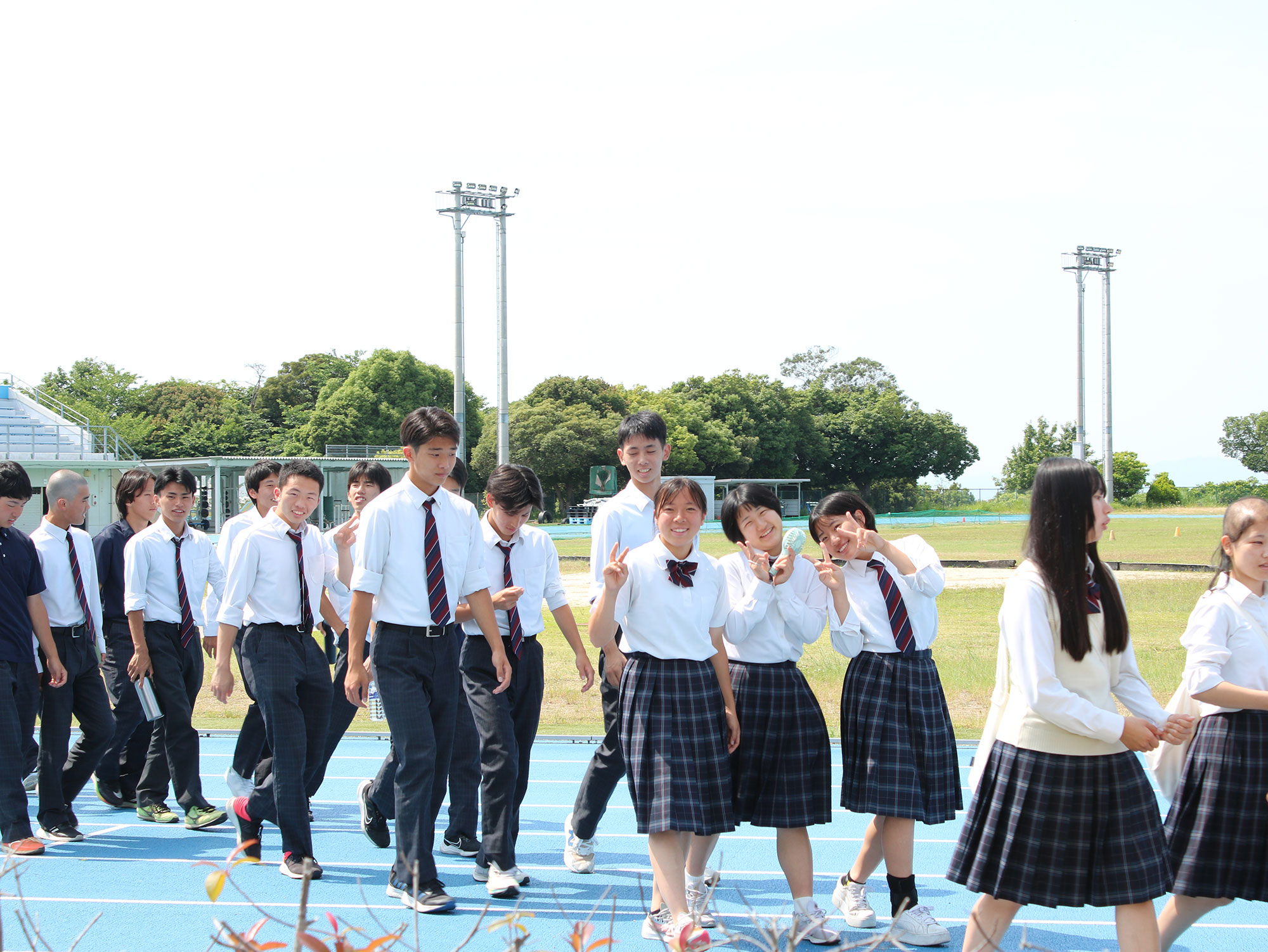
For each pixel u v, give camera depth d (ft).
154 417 221.25
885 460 257.75
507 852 15.83
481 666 16.76
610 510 16.84
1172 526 153.58
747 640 14.64
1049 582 10.71
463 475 19.42
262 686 16.76
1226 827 11.98
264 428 216.33
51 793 19.04
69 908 15.58
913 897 14.06
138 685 20.03
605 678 16.61
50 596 19.34
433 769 15.16
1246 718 12.19
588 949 7.84
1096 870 10.50
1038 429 253.65
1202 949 13.99
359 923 14.73
